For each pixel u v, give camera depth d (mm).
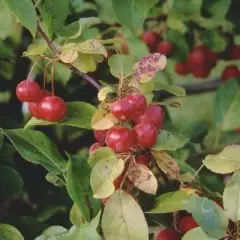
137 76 667
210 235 625
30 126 734
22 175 927
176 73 1050
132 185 672
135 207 638
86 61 690
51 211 880
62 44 743
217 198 694
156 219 734
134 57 920
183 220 690
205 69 1036
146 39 993
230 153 665
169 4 1021
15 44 932
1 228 749
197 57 1022
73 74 959
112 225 637
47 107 699
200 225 626
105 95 659
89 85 968
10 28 861
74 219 696
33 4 720
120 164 641
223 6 1020
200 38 1029
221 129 951
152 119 677
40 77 947
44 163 712
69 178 677
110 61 700
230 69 1048
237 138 1036
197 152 999
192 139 1033
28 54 696
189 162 958
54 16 735
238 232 635
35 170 930
